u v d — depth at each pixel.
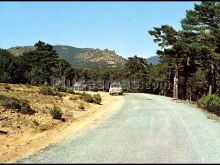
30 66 54.62
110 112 25.69
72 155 11.35
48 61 80.50
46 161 10.55
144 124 18.67
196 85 77.75
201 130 16.95
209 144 13.55
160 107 29.59
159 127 17.56
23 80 46.28
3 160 11.16
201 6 43.19
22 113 19.22
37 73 49.00
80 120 21.12
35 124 17.73
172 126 17.98
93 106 30.11
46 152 11.96
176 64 52.84
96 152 11.77
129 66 90.69
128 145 12.94
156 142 13.58
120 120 20.58
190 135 15.41
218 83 66.12
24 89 32.47
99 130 16.81
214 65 48.19
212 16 43.81
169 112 25.19
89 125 18.75
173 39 47.75
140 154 11.42
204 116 23.39
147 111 25.95
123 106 31.03
